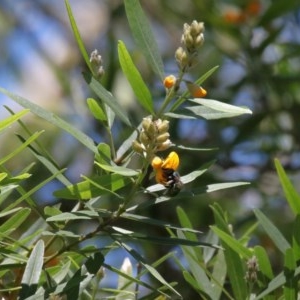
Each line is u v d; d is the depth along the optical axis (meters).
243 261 1.15
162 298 1.11
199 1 2.02
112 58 1.84
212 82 2.02
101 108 1.09
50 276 1.06
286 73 1.99
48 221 1.03
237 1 1.97
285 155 1.99
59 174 1.04
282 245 1.11
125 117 1.06
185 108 1.07
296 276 1.08
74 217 1.02
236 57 1.94
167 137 1.03
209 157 1.89
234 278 1.12
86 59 1.08
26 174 1.01
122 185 1.04
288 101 1.98
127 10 1.08
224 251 1.12
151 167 1.08
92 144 1.04
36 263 1.03
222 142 1.91
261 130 1.99
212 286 1.12
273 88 1.95
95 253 1.04
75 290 1.03
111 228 1.04
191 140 1.92
